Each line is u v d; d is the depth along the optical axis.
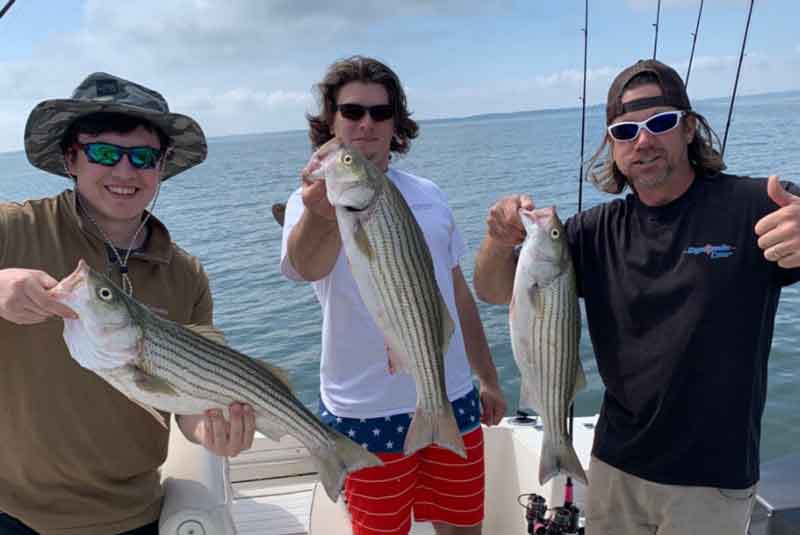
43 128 2.93
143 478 3.19
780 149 30.98
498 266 3.35
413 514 3.93
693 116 3.10
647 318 3.08
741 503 3.01
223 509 3.20
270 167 55.25
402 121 3.91
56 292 2.38
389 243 2.82
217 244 17.98
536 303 3.15
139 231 3.11
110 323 2.45
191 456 3.57
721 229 2.97
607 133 3.27
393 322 2.89
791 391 7.41
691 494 3.03
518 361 3.23
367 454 2.86
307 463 5.13
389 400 3.42
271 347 9.77
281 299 12.21
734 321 2.94
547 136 73.50
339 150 2.75
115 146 2.87
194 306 3.37
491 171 33.50
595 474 3.38
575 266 3.38
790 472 3.47
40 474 2.89
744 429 2.97
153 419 3.13
